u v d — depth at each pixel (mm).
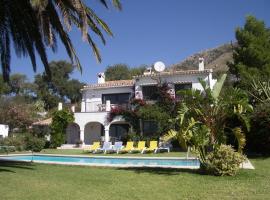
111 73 79438
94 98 39719
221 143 13672
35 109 52969
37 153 28875
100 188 10516
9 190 9797
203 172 13883
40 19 13773
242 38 32469
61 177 12805
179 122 13984
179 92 13875
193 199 8953
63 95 76312
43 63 16594
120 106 35938
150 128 34344
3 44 16562
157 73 35312
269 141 21391
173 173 13969
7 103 47719
